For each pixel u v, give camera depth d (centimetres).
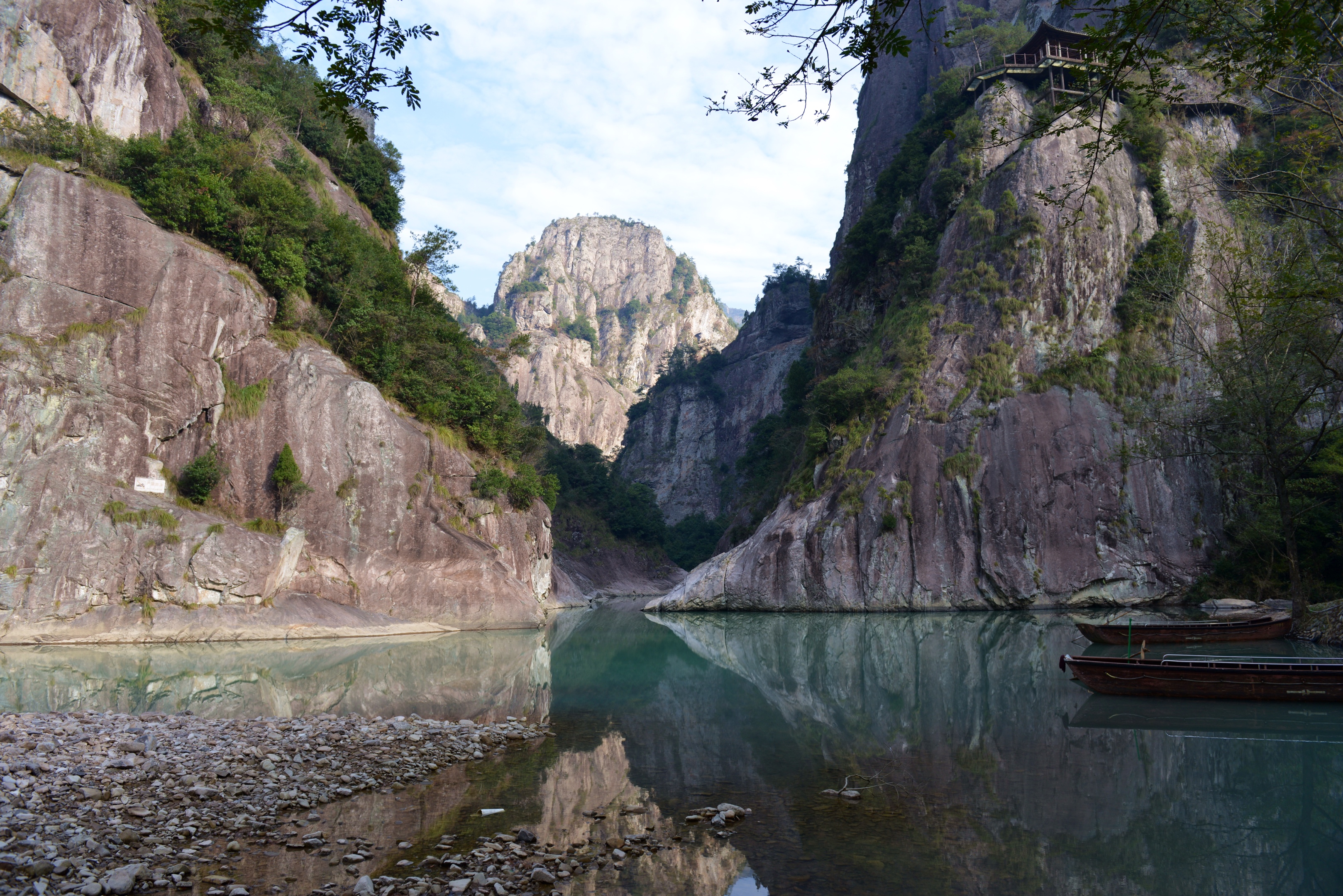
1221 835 1049
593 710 1964
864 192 11081
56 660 2630
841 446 6419
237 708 1861
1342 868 941
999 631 3931
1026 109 6981
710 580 6181
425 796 1211
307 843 987
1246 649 2828
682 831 1063
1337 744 1538
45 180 3503
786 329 16512
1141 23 988
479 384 5506
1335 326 2967
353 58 899
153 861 908
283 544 3603
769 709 1975
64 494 3222
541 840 1024
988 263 6397
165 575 3275
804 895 859
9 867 851
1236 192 2169
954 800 1200
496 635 3934
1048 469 5703
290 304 4278
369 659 2852
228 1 853
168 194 3881
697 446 16300
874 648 3394
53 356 3328
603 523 10506
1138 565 5444
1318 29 1045
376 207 6650
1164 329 5928
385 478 4147
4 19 3797
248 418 3853
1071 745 1545
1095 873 927
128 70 4303
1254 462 5219
